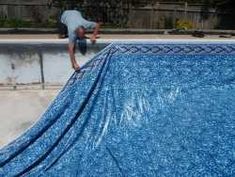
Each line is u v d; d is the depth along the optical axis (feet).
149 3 34.96
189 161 13.76
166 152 14.16
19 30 20.92
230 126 15.62
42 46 17.87
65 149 14.08
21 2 34.19
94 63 17.34
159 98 16.88
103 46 18.06
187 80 17.60
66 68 18.34
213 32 22.26
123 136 14.90
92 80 16.96
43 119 15.11
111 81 17.11
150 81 17.38
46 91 18.11
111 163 13.57
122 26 34.17
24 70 18.24
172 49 17.74
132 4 34.30
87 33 20.06
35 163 13.41
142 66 17.58
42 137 14.43
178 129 15.38
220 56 17.97
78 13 17.92
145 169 13.37
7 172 13.01
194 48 17.81
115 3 33.91
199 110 16.46
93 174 13.10
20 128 15.34
